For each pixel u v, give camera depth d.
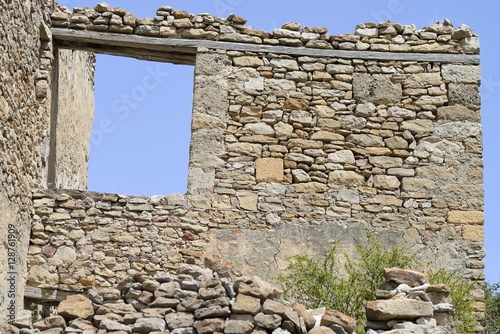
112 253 13.42
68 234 13.44
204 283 8.81
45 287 13.21
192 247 13.59
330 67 14.51
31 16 13.19
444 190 14.19
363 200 14.05
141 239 13.52
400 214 14.04
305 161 14.14
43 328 8.70
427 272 13.39
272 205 13.91
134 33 14.39
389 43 14.66
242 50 14.48
